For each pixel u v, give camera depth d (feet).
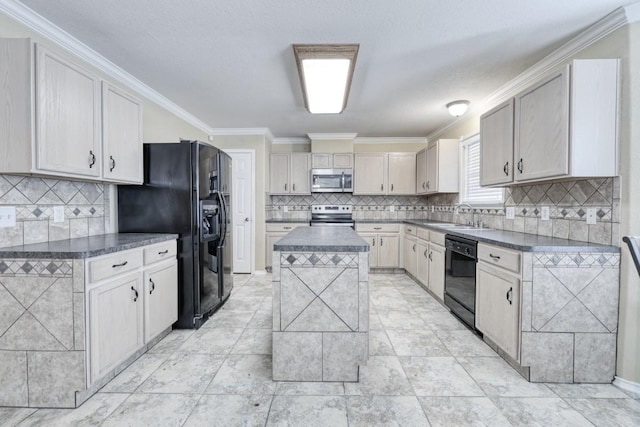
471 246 8.25
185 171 8.50
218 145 15.08
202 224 8.76
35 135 5.17
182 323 8.57
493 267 7.16
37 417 4.99
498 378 6.15
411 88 9.76
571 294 5.99
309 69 7.64
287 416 4.99
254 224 15.23
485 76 8.86
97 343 5.46
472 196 12.28
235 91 10.07
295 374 5.98
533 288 6.02
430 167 14.12
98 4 5.74
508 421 4.91
